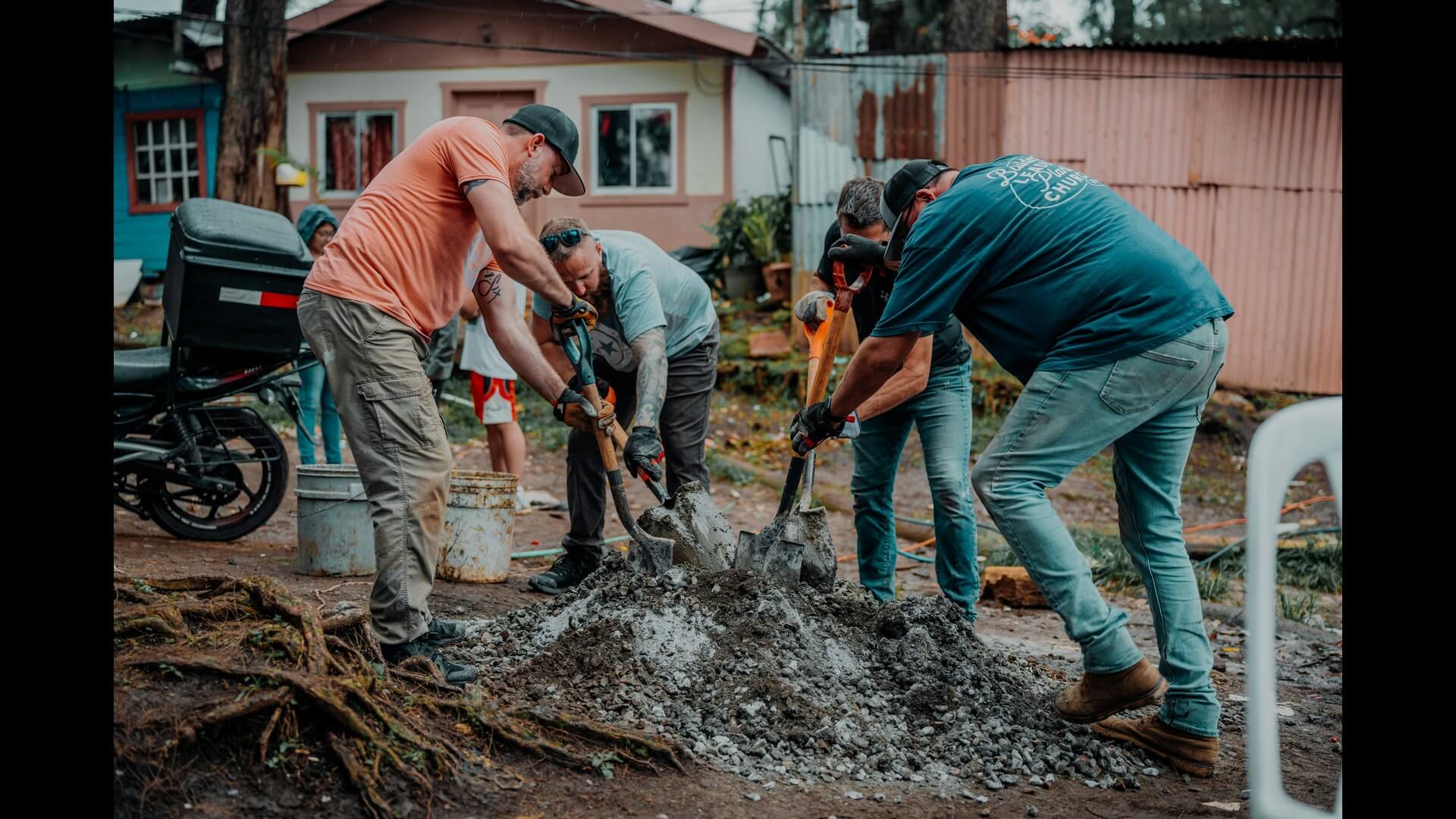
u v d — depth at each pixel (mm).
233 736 2641
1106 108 12141
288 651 2885
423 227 3391
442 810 2658
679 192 15312
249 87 13922
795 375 12250
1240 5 25594
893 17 21859
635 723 3225
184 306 5457
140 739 2521
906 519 8578
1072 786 3174
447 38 15562
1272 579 1933
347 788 2637
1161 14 26562
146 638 2934
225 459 6078
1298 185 12148
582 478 5211
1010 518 3287
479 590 5289
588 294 4391
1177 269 3232
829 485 9828
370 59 15695
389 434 3338
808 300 4480
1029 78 12250
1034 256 3264
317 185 15977
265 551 6066
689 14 14406
